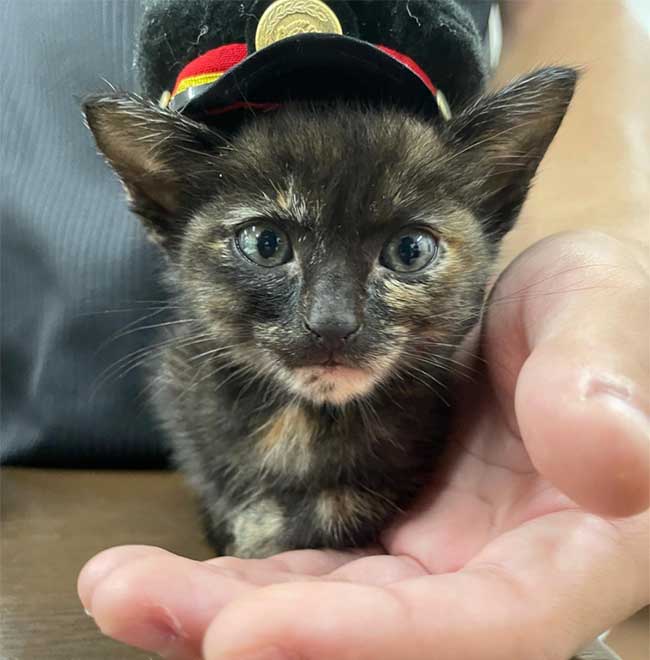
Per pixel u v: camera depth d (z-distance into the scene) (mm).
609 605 117
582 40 261
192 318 180
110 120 169
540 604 109
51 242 233
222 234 169
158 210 181
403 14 167
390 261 164
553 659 109
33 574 153
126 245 231
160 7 174
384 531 164
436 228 166
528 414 109
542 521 124
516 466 147
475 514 149
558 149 226
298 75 161
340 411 170
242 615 97
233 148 171
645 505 102
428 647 100
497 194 181
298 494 171
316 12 161
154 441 234
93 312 231
